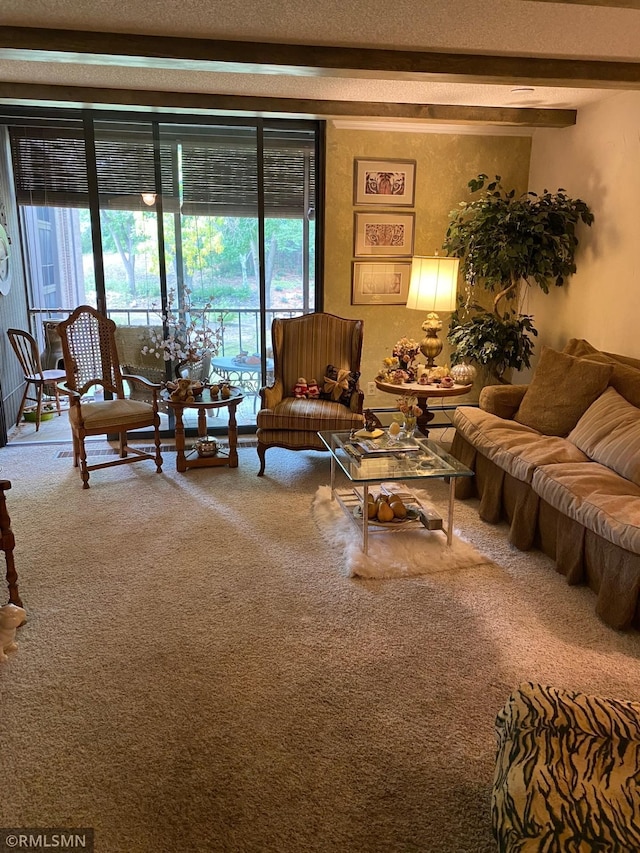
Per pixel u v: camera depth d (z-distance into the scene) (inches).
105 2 101.7
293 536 129.2
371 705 80.7
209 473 166.4
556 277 186.9
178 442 165.2
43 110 173.8
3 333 205.2
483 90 157.4
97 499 147.6
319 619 99.8
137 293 189.0
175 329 193.5
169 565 116.4
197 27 113.2
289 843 61.8
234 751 73.0
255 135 183.8
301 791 67.7
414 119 176.1
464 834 63.0
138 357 193.6
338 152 186.2
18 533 128.8
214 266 191.5
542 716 55.4
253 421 205.2
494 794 57.1
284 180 189.8
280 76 146.3
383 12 105.6
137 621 98.7
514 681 85.4
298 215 193.3
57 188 213.2
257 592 107.6
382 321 202.4
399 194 193.0
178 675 86.1
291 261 196.2
